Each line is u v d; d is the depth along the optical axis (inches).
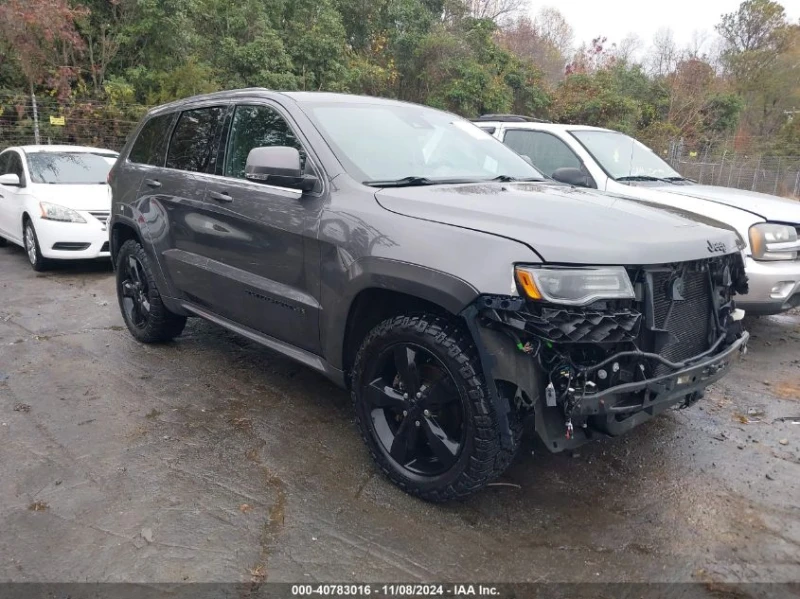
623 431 104.9
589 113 1077.1
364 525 110.5
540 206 115.7
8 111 570.6
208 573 97.7
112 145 601.0
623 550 105.5
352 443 140.6
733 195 227.1
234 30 733.3
